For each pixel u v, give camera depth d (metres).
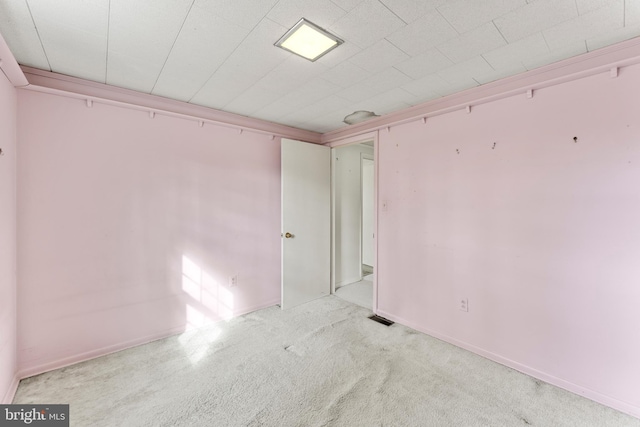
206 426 1.62
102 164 2.35
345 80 2.27
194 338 2.66
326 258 3.94
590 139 1.85
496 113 2.28
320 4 1.41
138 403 1.79
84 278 2.28
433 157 2.72
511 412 1.73
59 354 2.18
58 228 2.17
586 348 1.88
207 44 1.77
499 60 1.95
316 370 2.15
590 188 1.86
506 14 1.48
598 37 1.68
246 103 2.79
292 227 3.52
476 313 2.42
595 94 1.83
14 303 1.96
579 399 1.85
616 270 1.77
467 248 2.48
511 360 2.21
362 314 3.27
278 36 1.69
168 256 2.71
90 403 1.78
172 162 2.72
